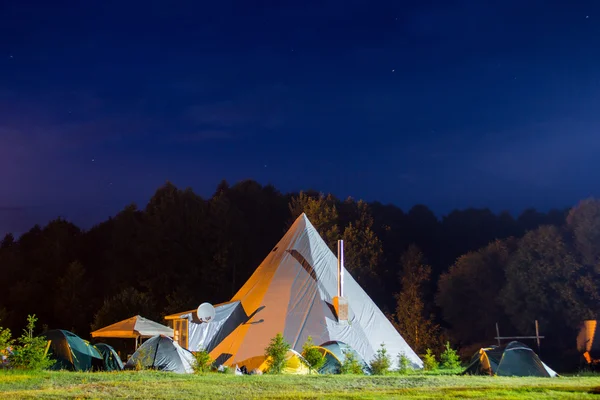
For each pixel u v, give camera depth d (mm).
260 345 21078
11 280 48594
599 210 36094
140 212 51844
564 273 36156
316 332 21531
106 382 12234
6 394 10367
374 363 19719
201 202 49344
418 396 10320
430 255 58438
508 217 58906
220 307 23031
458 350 42938
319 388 11789
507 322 42094
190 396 10266
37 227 56625
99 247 53406
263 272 24641
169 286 46594
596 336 33594
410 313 41094
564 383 12961
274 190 59531
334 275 24188
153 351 16562
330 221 48375
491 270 43312
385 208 60812
